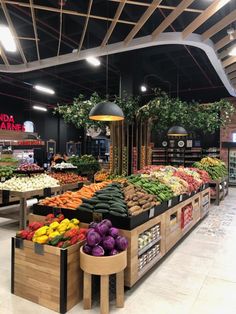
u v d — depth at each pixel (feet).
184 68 33.14
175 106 21.95
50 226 9.20
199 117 23.91
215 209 24.09
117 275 8.34
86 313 8.07
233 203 27.22
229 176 42.60
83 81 39.11
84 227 10.18
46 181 18.78
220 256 12.79
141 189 12.50
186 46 24.82
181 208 14.57
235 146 41.24
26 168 20.70
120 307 8.43
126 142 23.22
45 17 20.51
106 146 65.98
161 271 11.09
